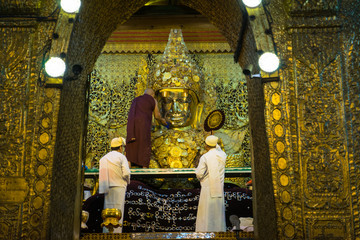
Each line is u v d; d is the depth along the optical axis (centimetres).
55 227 466
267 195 478
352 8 531
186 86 934
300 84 512
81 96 544
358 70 512
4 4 529
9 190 473
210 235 515
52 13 534
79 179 512
